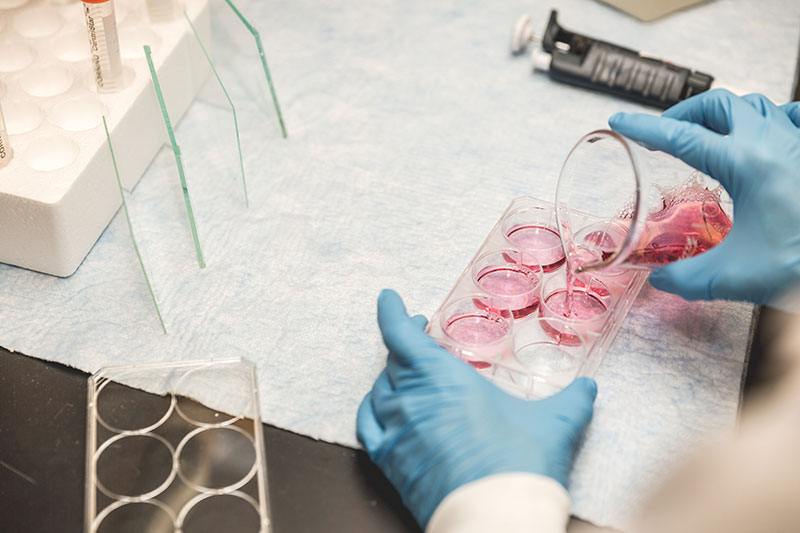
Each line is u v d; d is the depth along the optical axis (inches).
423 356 34.4
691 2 62.9
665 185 40.0
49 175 39.7
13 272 42.3
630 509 33.2
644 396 37.9
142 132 46.1
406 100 54.8
